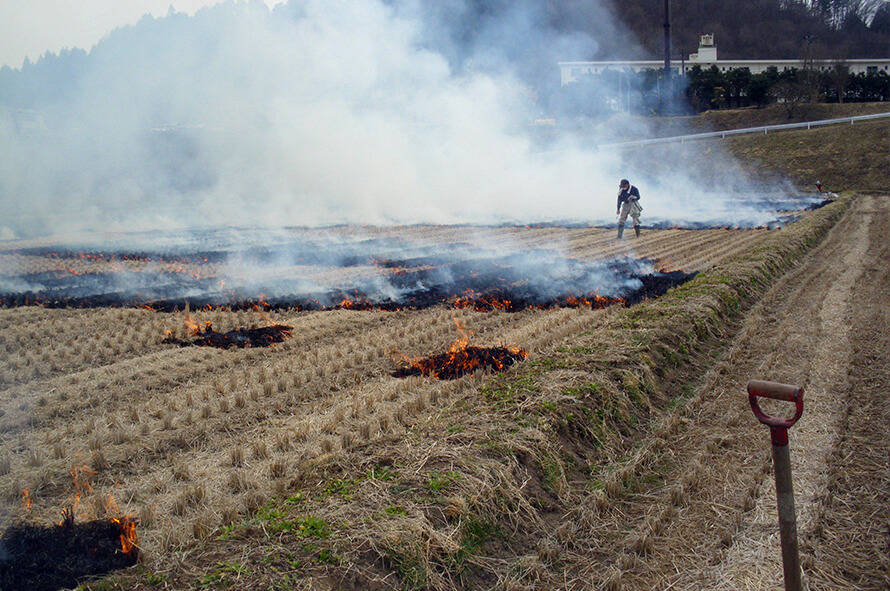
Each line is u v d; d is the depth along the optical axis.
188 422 7.23
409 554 4.32
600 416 6.88
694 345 9.84
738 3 126.31
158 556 4.41
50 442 6.74
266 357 10.07
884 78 73.12
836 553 4.67
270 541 4.37
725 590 4.33
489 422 6.41
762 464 5.95
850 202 38.59
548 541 4.93
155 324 12.05
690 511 5.36
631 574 4.60
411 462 5.51
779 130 62.75
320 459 5.89
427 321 12.33
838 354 9.27
